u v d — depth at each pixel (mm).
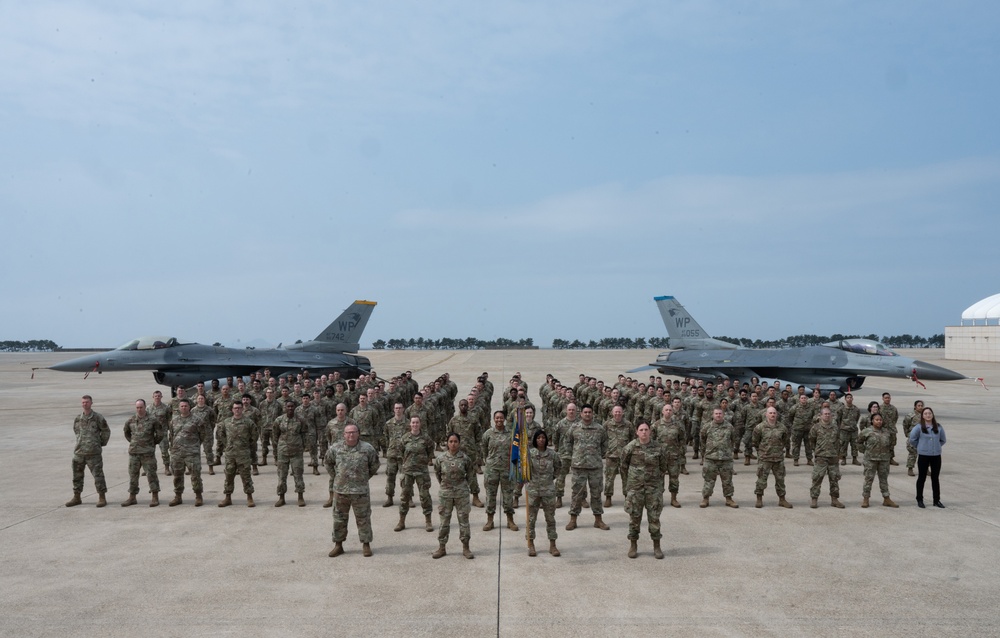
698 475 14312
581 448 9922
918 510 11000
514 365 70688
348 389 19469
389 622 6430
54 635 6184
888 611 6703
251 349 33125
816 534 9516
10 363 94188
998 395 33812
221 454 15562
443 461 8508
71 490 12688
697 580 7602
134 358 29078
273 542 9195
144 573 7898
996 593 7207
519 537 9484
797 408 15320
